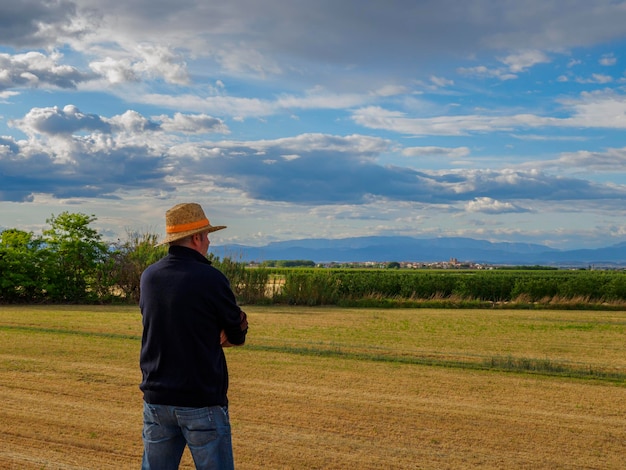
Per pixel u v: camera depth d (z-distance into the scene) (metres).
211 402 3.83
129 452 6.43
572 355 12.81
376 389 9.27
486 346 13.88
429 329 16.94
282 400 8.54
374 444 6.68
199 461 3.82
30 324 17.25
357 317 20.20
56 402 8.34
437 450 6.51
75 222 26.59
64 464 6.05
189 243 4.07
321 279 26.81
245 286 26.70
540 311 23.33
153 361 3.90
